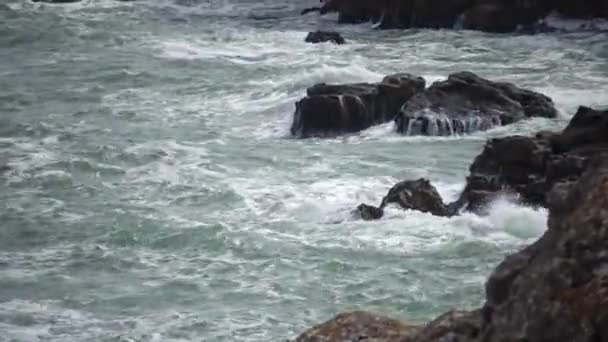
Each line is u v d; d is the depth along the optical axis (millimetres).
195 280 32812
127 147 49844
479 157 41062
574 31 79000
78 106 60219
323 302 30781
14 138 52844
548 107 55031
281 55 73625
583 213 8703
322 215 39969
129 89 64375
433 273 32906
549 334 8188
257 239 36562
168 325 29297
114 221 38750
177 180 45031
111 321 29828
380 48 75562
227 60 72312
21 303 31250
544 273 8492
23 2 96000
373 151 49969
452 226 37438
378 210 38938
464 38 78250
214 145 51312
